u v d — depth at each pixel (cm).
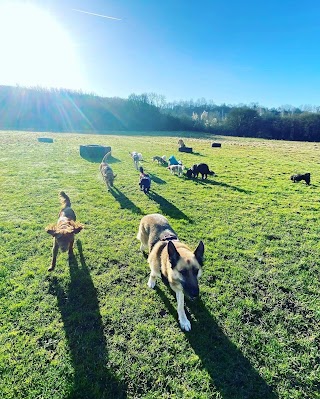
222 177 1753
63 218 719
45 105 6550
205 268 681
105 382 393
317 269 698
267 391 389
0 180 1381
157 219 652
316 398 383
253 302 566
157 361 425
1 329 470
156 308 538
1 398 363
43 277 614
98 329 482
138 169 1862
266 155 2789
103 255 719
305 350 459
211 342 464
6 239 781
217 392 384
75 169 1736
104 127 6900
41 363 414
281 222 1011
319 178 1802
